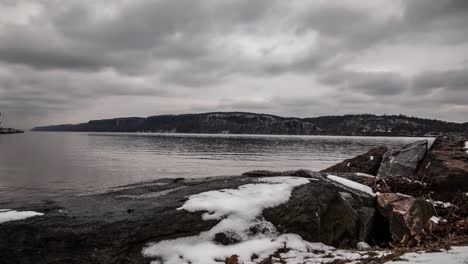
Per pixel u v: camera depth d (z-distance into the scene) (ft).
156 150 220.43
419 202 24.45
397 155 38.88
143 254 18.24
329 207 24.36
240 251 19.07
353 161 44.45
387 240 25.88
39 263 17.25
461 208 26.91
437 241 20.56
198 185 27.76
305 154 187.52
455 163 33.01
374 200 28.43
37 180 78.89
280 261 18.21
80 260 17.58
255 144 317.01
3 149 213.05
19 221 18.48
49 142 349.61
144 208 21.16
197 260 18.12
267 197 22.84
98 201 23.03
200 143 335.26
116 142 359.87
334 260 17.60
